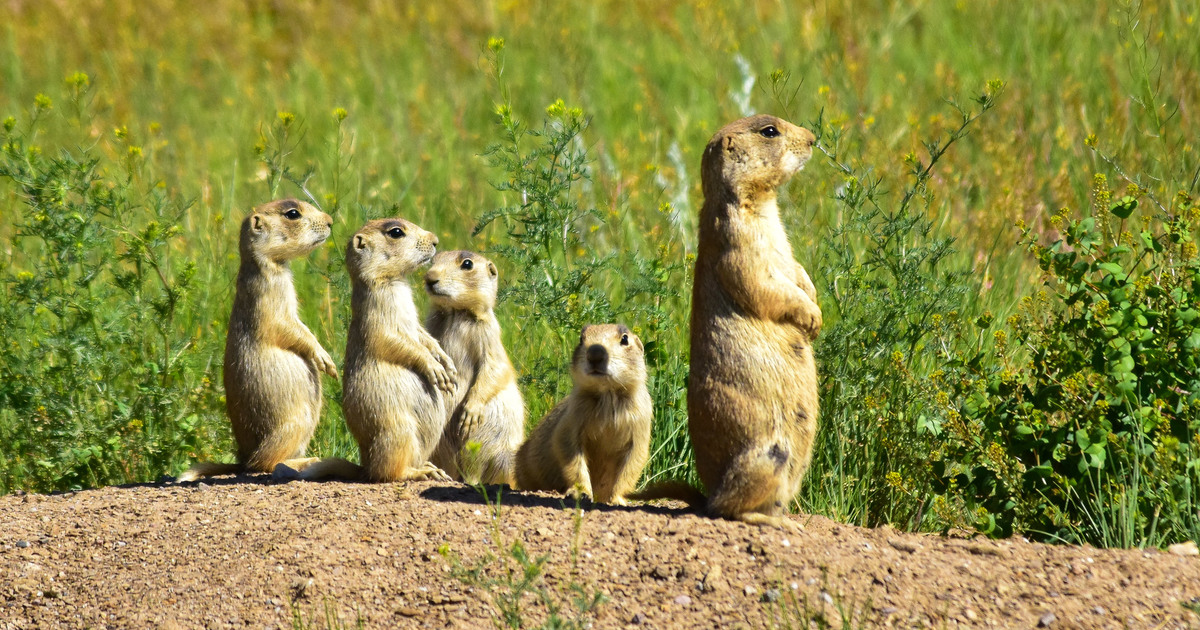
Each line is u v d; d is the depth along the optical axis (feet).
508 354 44.37
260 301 37.58
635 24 92.68
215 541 28.43
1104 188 33.68
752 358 27.81
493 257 52.70
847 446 35.06
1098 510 29.19
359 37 95.71
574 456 32.91
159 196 44.11
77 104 59.52
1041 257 32.19
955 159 60.39
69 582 27.09
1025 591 24.49
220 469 37.40
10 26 93.50
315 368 38.78
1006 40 76.28
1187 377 30.30
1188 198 33.83
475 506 29.76
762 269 28.07
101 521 30.50
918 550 26.66
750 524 27.66
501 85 44.39
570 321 39.32
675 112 73.31
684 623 23.49
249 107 80.28
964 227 52.44
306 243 37.99
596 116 73.15
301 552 27.14
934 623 23.29
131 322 40.78
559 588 24.77
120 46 91.81
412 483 33.78
